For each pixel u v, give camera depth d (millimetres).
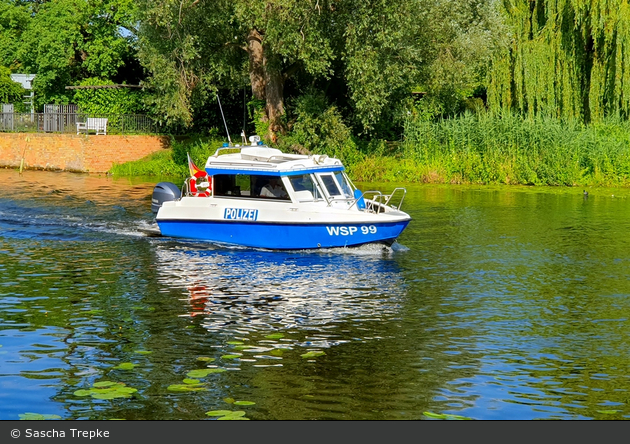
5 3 53312
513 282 14594
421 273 15305
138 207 24297
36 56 49344
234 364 9711
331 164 18453
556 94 35688
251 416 8164
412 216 23484
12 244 18234
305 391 8844
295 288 13922
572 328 11492
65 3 46875
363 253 17375
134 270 15422
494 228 21062
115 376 9266
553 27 35375
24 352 10125
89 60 46656
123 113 41781
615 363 9898
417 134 36750
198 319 11805
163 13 34000
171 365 9664
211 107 43469
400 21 32875
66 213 22859
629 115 34500
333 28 35062
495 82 36594
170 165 38250
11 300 12898
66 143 39094
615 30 33562
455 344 10648
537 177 33875
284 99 40375
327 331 11219
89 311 12219
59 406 8391
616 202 27250
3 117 42969
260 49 37562
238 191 18094
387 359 9961
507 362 9906
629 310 12570
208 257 16875
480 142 35500
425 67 36250
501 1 37031
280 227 17516
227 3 34688
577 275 15234
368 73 33125
